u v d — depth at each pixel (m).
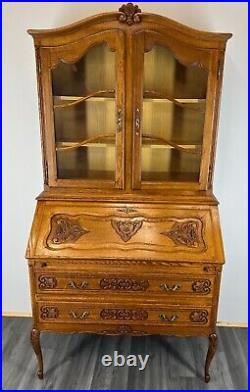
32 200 2.35
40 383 1.99
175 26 1.67
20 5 2.02
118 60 1.72
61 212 1.90
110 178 1.95
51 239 1.86
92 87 1.83
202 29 2.03
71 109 1.86
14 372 2.07
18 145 2.25
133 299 1.87
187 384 2.00
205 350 2.25
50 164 1.90
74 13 2.04
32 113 2.18
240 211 2.30
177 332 1.92
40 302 1.90
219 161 2.22
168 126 1.89
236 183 2.26
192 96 1.83
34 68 2.11
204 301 1.86
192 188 1.91
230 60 2.06
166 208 1.89
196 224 1.87
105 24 1.68
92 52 1.76
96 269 1.83
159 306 1.87
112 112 1.87
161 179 1.94
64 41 1.71
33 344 1.95
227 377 2.05
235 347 2.29
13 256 2.46
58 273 1.85
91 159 1.94
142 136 1.86
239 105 2.13
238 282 2.43
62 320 1.92
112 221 1.88
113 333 1.94
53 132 1.85
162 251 1.82
